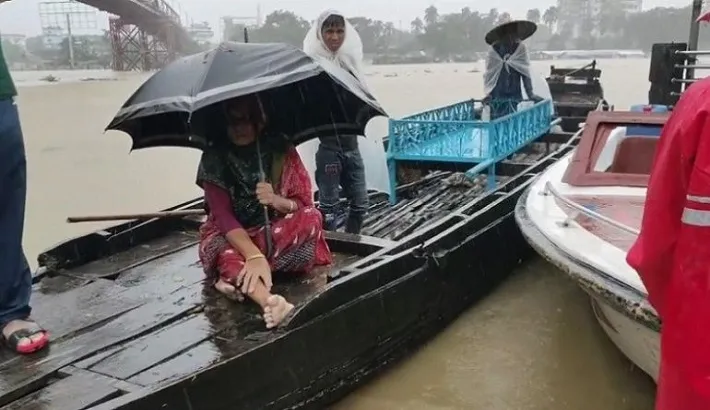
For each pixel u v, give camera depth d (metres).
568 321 4.45
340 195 5.44
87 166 9.66
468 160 6.21
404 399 3.56
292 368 3.11
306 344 3.17
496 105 8.04
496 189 5.34
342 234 4.24
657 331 2.77
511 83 7.91
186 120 3.57
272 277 3.68
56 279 3.77
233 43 3.30
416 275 3.90
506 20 7.95
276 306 3.10
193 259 4.08
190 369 2.78
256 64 3.14
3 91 2.76
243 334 3.09
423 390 3.65
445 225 4.51
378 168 6.03
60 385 2.67
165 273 3.85
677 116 1.85
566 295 4.85
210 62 3.12
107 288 3.63
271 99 3.65
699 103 1.76
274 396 3.02
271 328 3.10
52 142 11.49
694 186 1.74
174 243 4.39
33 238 6.44
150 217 4.16
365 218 5.75
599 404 3.51
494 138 6.24
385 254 3.85
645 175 4.09
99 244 4.11
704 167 1.72
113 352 2.93
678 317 1.84
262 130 3.56
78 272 3.88
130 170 9.52
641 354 3.27
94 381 2.69
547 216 3.80
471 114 8.48
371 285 3.57
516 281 5.12
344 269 3.60
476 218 4.62
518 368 3.87
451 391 3.64
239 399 2.85
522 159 7.57
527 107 7.40
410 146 6.40
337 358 3.37
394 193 6.41
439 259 4.11
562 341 4.18
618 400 3.54
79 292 3.58
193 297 3.51
